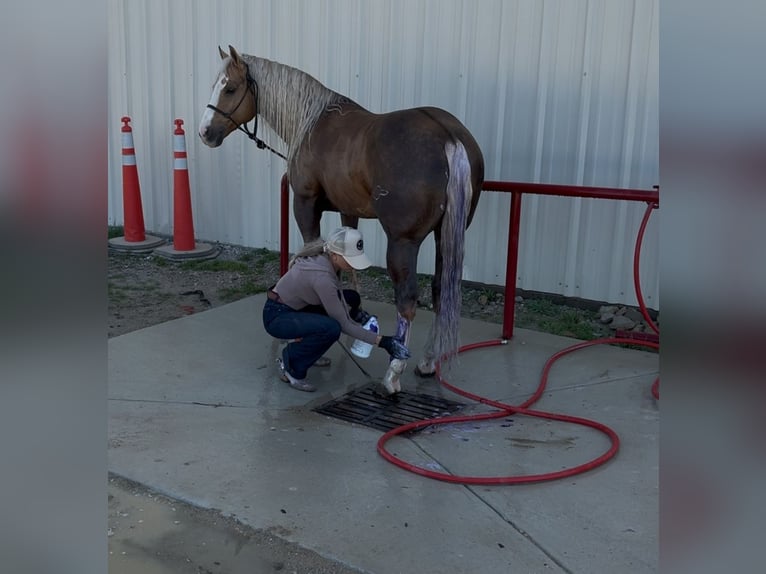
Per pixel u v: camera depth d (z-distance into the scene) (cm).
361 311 381
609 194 372
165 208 682
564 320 473
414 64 526
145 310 495
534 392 361
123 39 664
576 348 419
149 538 235
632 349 423
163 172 675
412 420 329
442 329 336
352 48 553
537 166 491
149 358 398
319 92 378
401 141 317
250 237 643
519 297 514
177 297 524
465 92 509
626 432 316
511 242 414
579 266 489
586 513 252
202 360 396
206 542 233
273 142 461
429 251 553
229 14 607
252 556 226
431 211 317
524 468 285
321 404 345
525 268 509
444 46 510
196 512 250
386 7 529
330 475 277
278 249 632
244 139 621
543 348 422
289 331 347
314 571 219
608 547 232
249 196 634
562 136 479
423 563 222
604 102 461
